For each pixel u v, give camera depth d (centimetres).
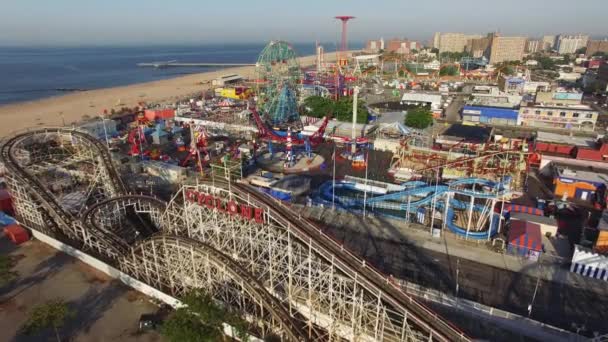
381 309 5294
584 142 12850
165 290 6147
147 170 11506
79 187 10019
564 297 6150
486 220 8569
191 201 6169
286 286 5688
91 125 14788
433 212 8275
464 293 6238
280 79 17988
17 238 7819
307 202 9438
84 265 7081
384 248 7562
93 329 5519
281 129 16062
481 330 5356
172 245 5812
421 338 4750
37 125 17912
